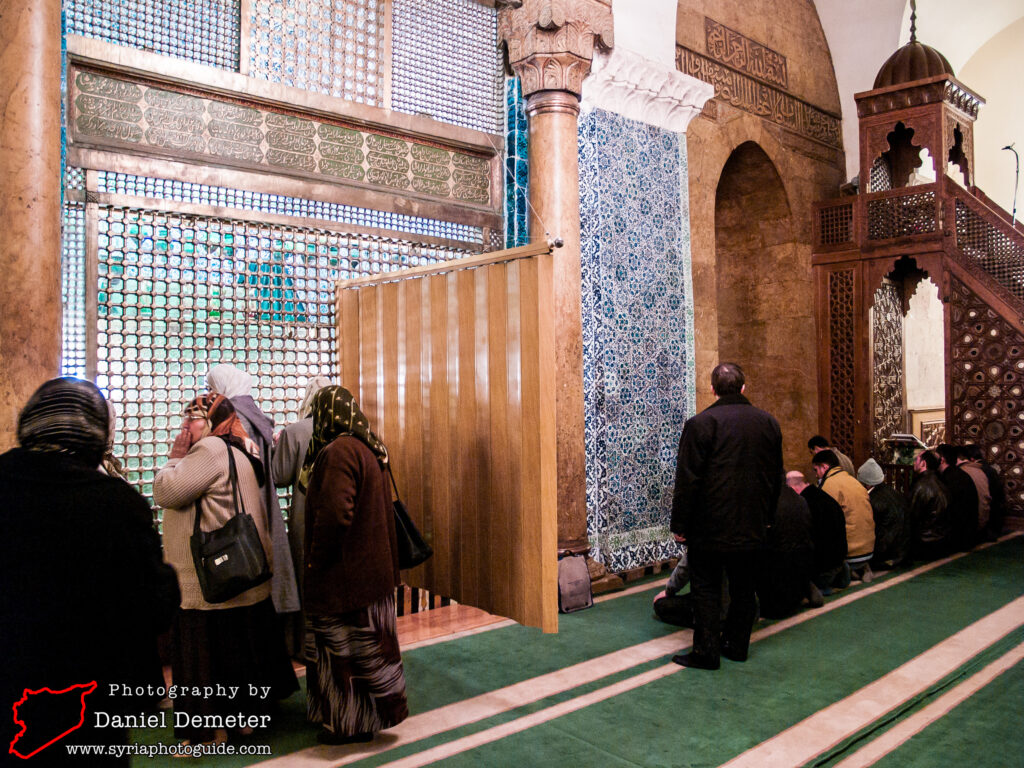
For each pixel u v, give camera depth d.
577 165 5.17
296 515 3.38
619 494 5.55
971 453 6.82
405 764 2.62
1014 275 7.00
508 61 5.34
